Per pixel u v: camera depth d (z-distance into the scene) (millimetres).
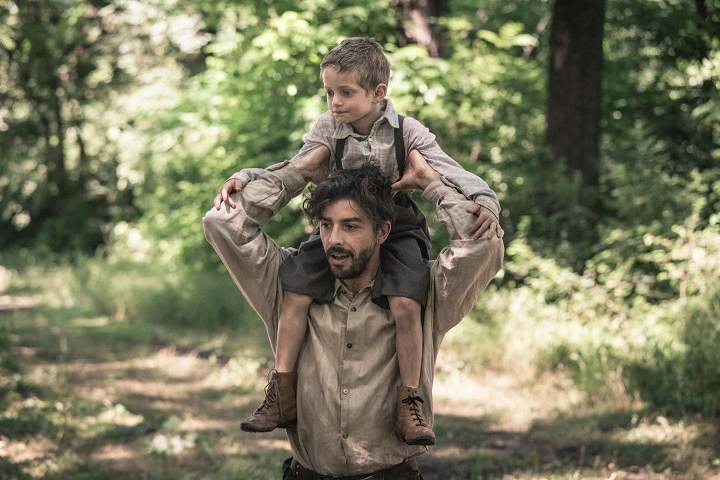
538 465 8133
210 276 17766
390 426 3654
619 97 16609
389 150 3717
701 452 8328
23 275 23297
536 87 16297
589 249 13477
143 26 26203
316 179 3844
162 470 8180
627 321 11984
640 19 16562
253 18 15891
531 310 12586
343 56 3635
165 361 13062
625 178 13477
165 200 21812
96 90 27062
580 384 10695
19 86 27672
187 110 18500
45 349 13898
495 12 19891
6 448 8641
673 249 11844
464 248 3459
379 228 3549
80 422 9664
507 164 15195
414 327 3582
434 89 14578
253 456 8688
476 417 9922
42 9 26953
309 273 3664
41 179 28094
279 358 3695
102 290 18203
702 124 14906
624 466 8156
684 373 10203
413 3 15906
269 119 16031
